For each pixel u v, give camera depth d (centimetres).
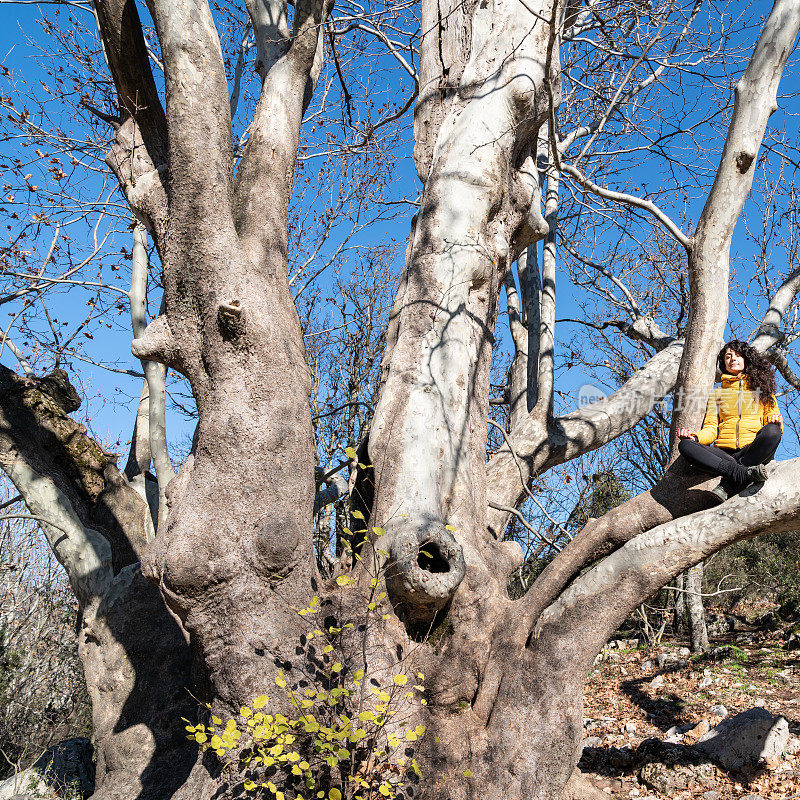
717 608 1872
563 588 483
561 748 449
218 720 459
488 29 652
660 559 443
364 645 477
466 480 555
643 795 676
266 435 496
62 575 1277
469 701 485
